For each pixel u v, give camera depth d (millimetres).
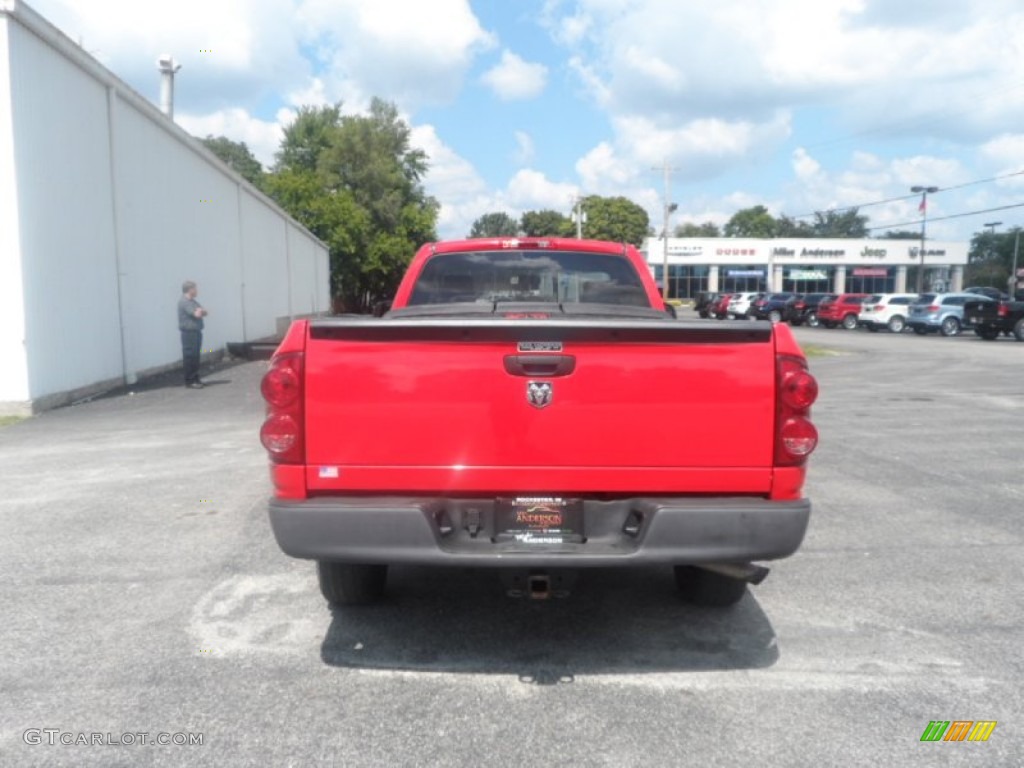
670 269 74312
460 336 3420
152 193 16109
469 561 3371
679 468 3463
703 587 4402
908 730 3215
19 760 2982
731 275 74625
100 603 4480
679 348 3439
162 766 2949
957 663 3814
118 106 14336
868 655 3900
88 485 7109
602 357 3438
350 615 4367
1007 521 6188
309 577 4906
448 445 3453
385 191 58281
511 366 3438
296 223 35156
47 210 11688
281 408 3465
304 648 3945
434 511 3438
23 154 11016
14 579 4840
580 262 5703
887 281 75375
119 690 3508
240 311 24172
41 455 8391
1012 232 96875
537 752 3047
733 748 3080
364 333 3424
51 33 11516
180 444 8961
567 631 4184
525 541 3506
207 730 3191
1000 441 9453
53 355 11820
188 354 14234
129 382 14570
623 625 4262
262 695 3475
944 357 21953
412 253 57375
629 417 3447
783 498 3488
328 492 3492
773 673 3707
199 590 4684
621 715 3322
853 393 14016
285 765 2955
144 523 5973
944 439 9570
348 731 3188
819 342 29172
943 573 5051
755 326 3441
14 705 3381
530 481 3467
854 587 4812
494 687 3562
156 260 16375
